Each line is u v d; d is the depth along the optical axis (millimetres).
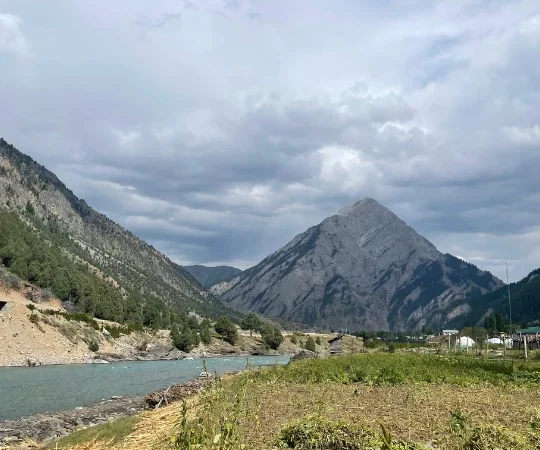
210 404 11297
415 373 28703
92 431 18953
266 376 28641
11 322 89125
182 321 186125
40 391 45625
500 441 11883
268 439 12625
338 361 35875
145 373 68875
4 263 135500
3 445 22984
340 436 11648
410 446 11172
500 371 31531
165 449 11914
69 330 101500
